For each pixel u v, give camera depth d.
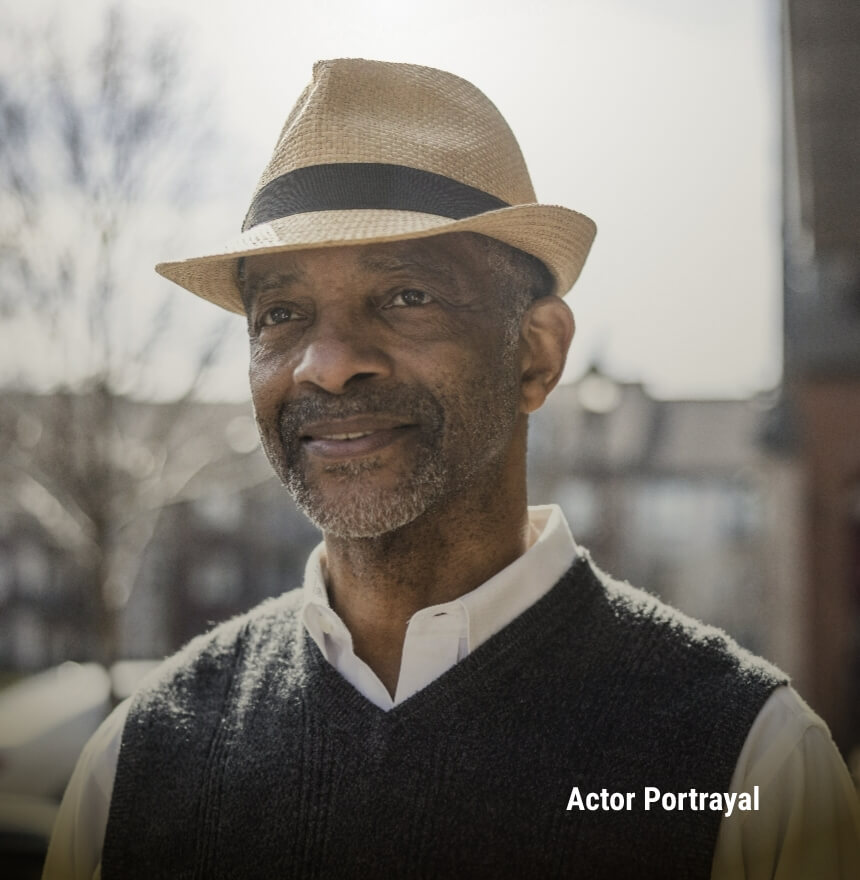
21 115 5.18
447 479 1.33
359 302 1.34
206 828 1.40
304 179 1.37
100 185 5.23
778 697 1.32
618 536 30.98
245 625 1.61
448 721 1.31
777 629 13.60
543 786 1.27
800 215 5.12
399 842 1.29
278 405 1.38
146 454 6.68
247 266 1.43
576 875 1.24
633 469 31.28
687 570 31.09
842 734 10.18
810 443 10.70
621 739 1.29
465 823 1.27
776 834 1.26
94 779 1.58
